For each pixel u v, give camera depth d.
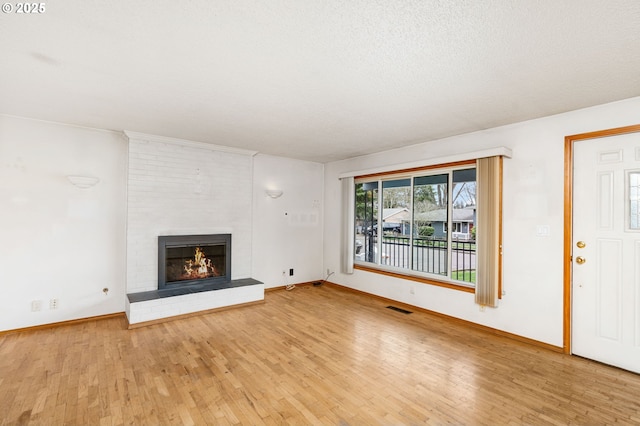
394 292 4.59
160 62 2.05
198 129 3.67
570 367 2.69
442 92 2.51
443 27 1.63
